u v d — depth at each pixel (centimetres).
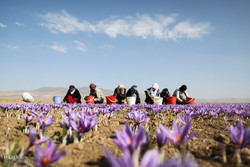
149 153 103
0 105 557
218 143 269
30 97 1505
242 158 205
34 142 192
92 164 187
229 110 500
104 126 375
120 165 98
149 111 685
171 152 225
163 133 170
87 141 258
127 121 455
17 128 344
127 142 150
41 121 274
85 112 338
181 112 632
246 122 441
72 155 209
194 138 295
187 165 102
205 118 509
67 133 279
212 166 193
